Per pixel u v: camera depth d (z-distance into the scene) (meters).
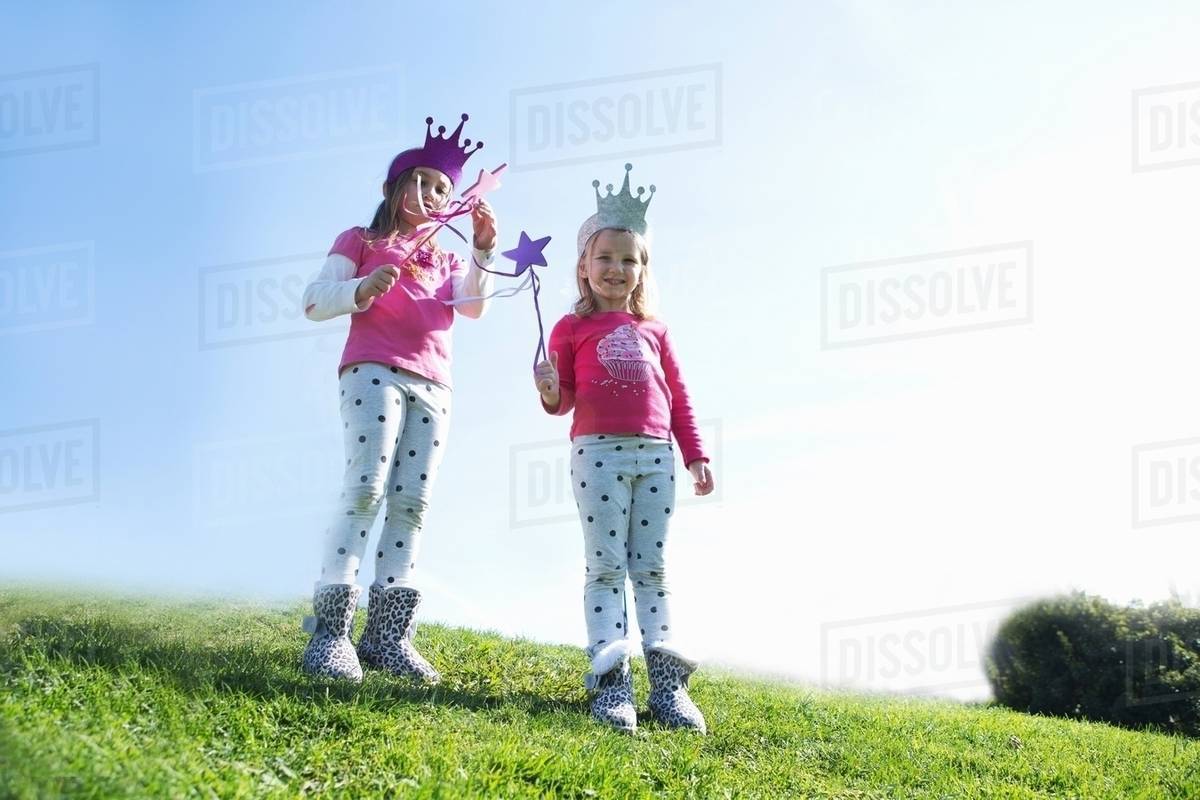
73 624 4.23
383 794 3.04
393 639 4.55
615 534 4.70
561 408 4.88
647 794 3.44
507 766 3.34
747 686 5.93
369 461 4.41
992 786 4.41
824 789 4.04
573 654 5.84
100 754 2.70
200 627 4.90
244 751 3.14
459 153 5.00
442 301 4.82
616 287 5.00
